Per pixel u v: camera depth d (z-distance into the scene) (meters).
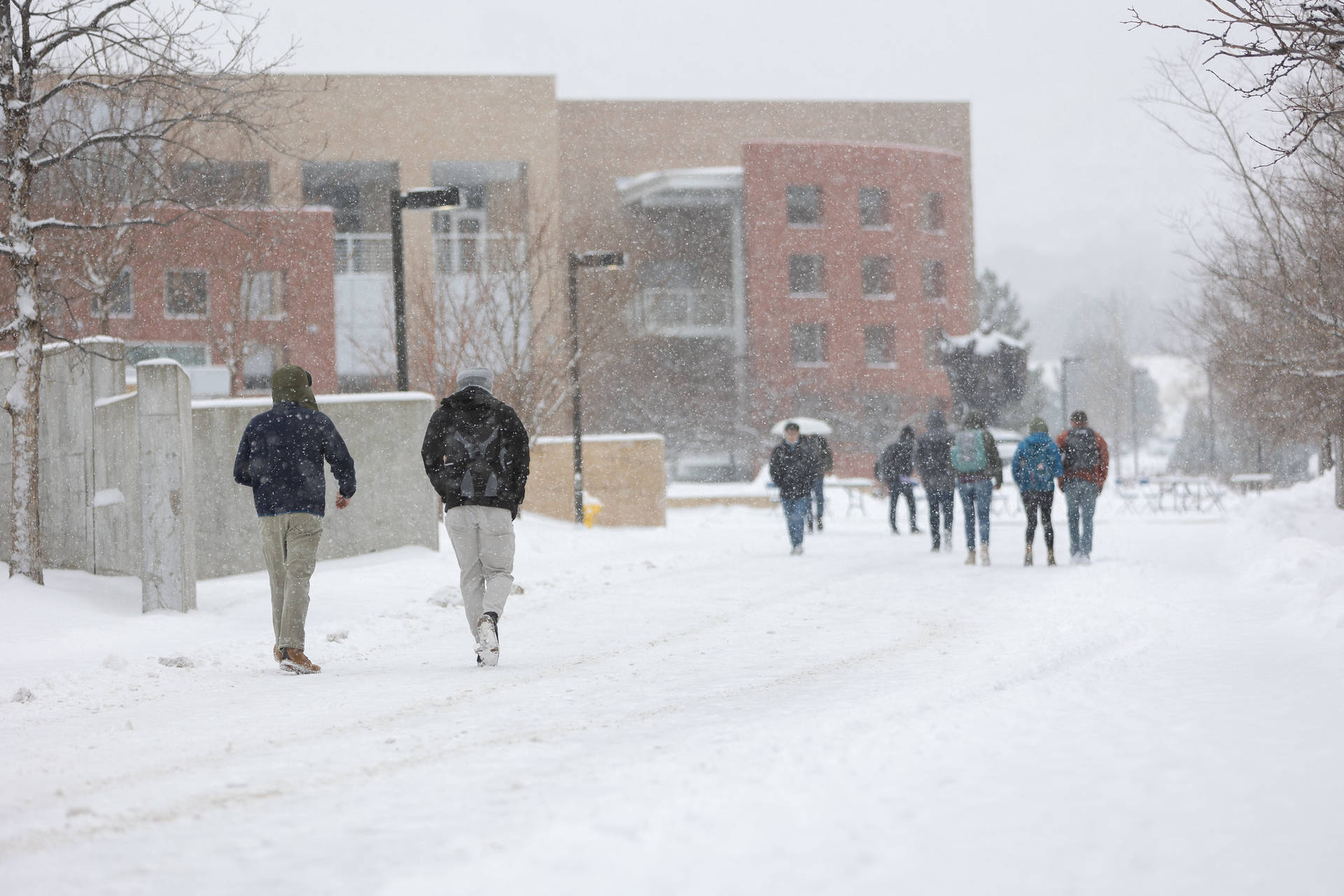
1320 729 12.95
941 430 54.25
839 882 8.04
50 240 48.56
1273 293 39.81
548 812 10.19
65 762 13.56
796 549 48.06
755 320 138.62
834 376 140.62
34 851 9.62
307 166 127.81
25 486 31.02
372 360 90.88
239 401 38.38
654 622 27.78
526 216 130.50
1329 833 9.00
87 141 34.94
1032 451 39.81
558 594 34.06
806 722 14.48
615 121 153.50
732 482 136.25
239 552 38.06
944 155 147.62
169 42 35.34
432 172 134.12
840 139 159.62
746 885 8.02
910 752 12.18
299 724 15.70
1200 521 67.44
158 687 19.78
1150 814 9.60
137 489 31.42
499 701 17.17
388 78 129.38
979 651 21.23
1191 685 16.34
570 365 66.69
